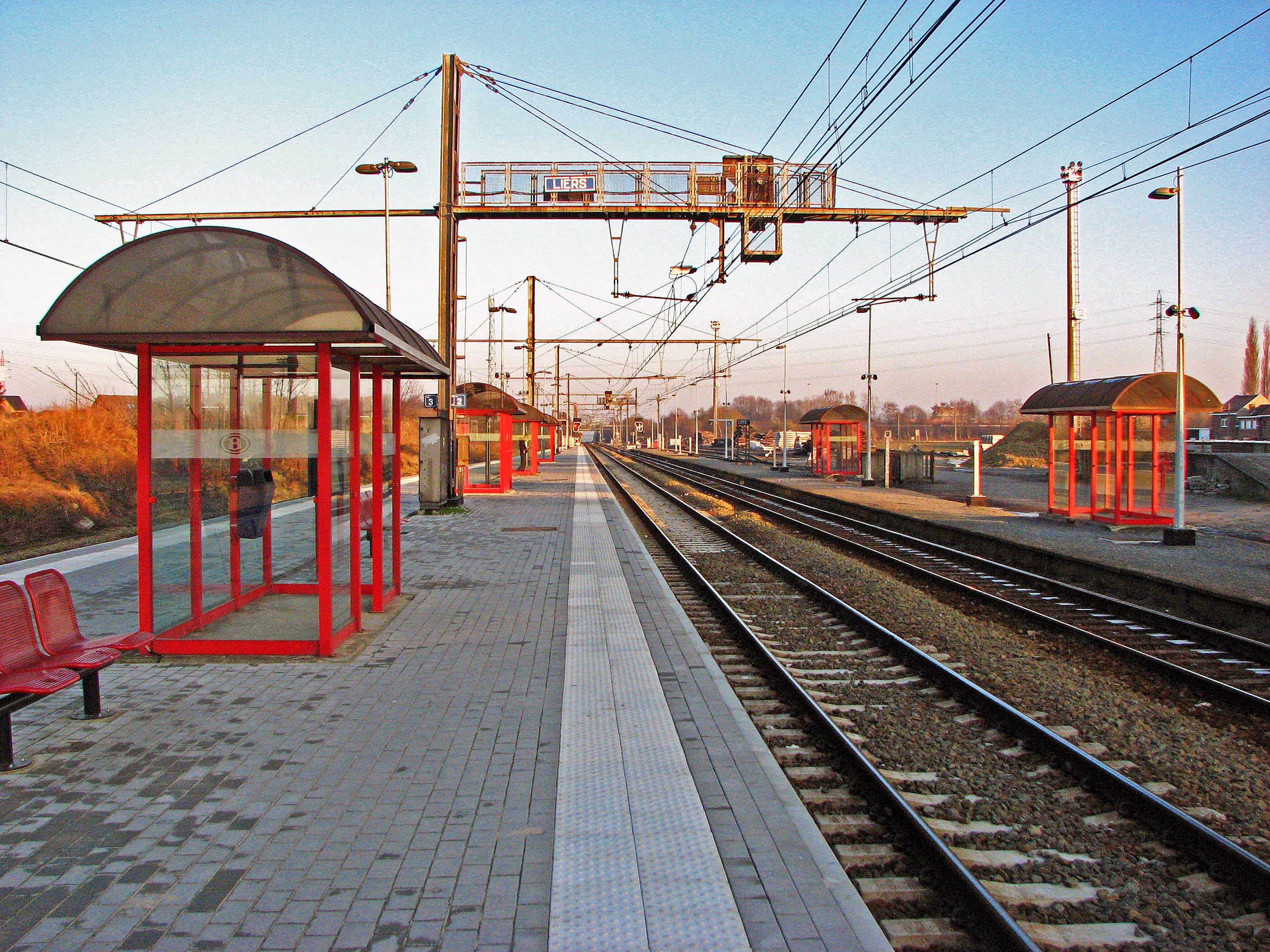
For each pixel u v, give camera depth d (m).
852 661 7.67
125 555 12.42
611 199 18.33
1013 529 17.62
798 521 20.84
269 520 8.23
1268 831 4.36
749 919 3.11
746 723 5.32
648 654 6.89
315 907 3.20
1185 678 6.99
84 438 21.52
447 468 19.23
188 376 7.00
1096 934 3.45
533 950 2.93
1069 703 6.45
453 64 18.31
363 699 5.70
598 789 4.22
